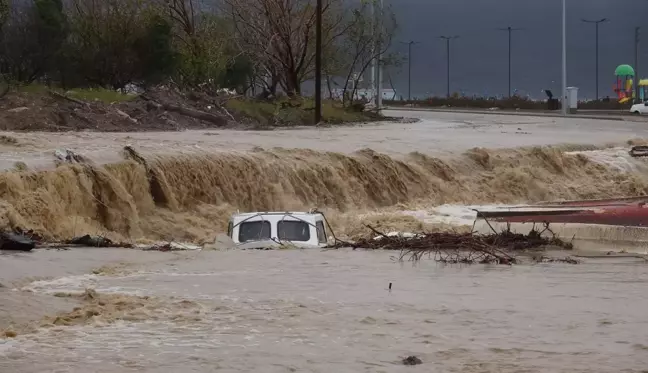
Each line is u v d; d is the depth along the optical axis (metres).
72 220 34.34
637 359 15.25
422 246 29.30
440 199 52.28
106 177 36.94
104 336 16.70
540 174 59.91
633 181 63.00
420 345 16.20
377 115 102.06
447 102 170.75
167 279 23.25
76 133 54.75
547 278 23.86
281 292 21.42
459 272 24.81
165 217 39.22
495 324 18.00
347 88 118.62
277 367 14.62
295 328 17.50
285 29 102.31
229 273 24.31
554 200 57.34
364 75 126.69
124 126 63.84
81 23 87.19
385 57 114.19
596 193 60.50
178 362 14.85
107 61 86.06
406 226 40.28
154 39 87.88
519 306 19.84
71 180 35.66
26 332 17.06
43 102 63.06
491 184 56.25
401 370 14.52
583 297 21.02
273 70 107.19
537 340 16.64
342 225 41.16
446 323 18.06
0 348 15.74
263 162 45.31
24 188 33.53
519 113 128.62
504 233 31.25
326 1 107.06
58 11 80.56
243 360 15.02
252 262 26.39
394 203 50.22
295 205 44.91
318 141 58.84
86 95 71.12
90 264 25.69
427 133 73.25
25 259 25.72
